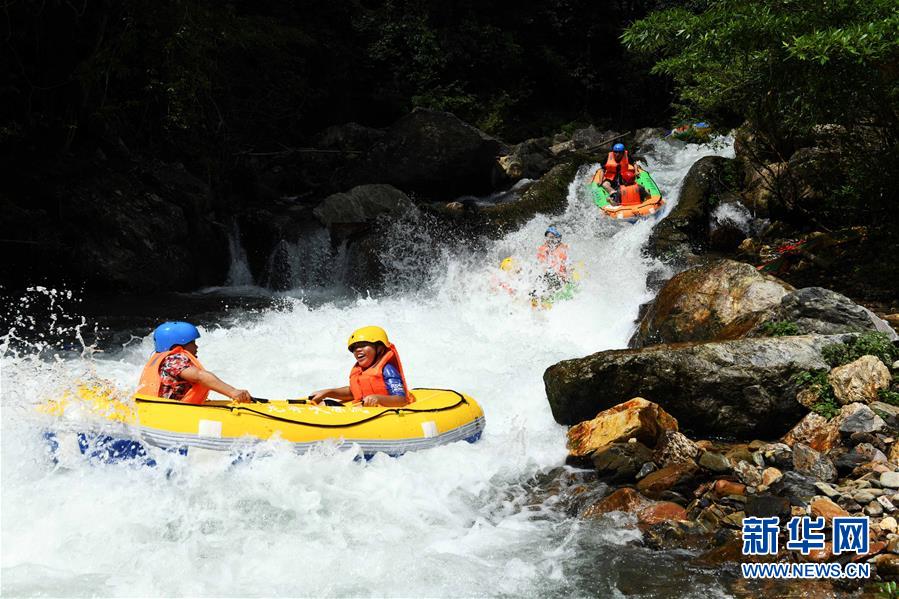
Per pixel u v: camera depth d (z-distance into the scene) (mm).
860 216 9672
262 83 17906
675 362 5859
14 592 3857
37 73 13422
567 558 4348
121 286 11992
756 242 11070
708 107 13805
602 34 25438
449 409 5758
